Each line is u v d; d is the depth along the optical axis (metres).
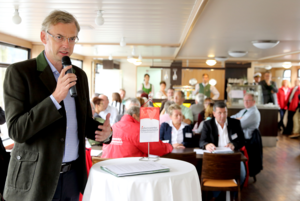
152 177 1.40
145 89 10.97
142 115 1.79
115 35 5.73
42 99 1.35
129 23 4.61
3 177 2.63
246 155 3.91
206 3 3.24
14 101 1.28
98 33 5.52
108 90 10.64
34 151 1.34
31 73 1.35
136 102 4.49
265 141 7.59
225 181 3.29
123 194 1.37
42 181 1.32
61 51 1.37
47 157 1.34
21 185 1.33
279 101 9.73
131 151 2.66
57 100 1.27
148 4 3.57
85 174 1.54
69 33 1.36
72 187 1.51
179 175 1.46
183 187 1.46
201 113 5.67
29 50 6.52
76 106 1.50
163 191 1.40
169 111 3.96
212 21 4.30
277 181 4.72
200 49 7.68
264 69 14.20
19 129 1.24
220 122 3.84
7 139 5.45
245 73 11.54
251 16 3.97
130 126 2.69
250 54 8.86
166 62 11.70
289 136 8.98
